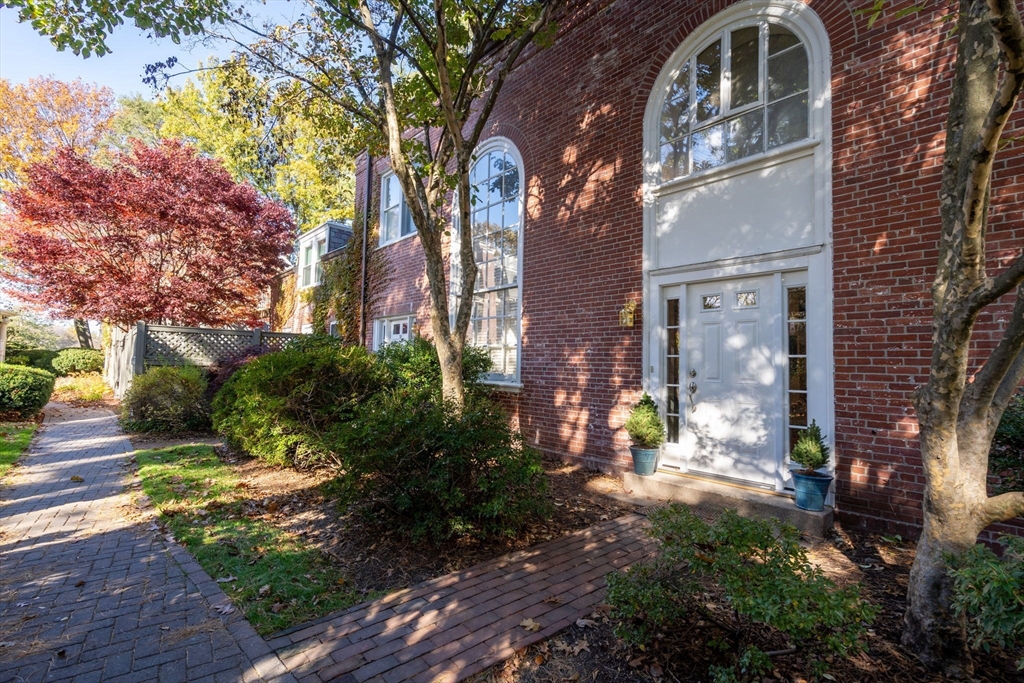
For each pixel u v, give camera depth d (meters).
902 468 4.45
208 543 4.24
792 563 2.49
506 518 4.16
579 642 2.90
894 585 3.60
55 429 9.85
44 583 3.51
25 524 4.66
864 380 4.69
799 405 5.23
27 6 4.71
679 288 6.34
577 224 7.58
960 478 2.67
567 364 7.64
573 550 4.25
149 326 11.54
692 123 6.34
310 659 2.70
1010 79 2.06
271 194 23.61
